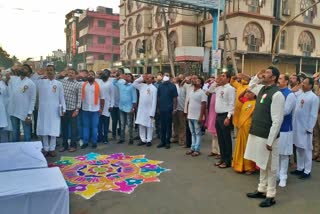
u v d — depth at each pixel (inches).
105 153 295.6
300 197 203.0
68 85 299.3
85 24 2113.7
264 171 193.9
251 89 208.7
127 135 379.2
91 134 320.8
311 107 240.1
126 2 1496.1
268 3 1032.2
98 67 1706.4
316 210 183.9
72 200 190.9
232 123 257.6
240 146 246.2
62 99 288.2
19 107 277.6
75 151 300.8
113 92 337.4
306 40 1133.7
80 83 303.3
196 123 291.3
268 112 180.4
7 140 298.2
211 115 289.6
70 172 239.6
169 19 1190.3
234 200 194.4
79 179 225.3
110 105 333.7
